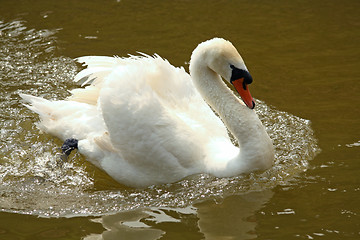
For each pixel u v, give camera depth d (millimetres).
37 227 9750
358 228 9391
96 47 17266
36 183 11383
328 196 10414
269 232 9375
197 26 18906
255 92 14797
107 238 9328
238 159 10891
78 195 10961
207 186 10828
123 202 10609
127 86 11242
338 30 18594
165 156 10898
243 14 19922
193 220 9859
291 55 16922
